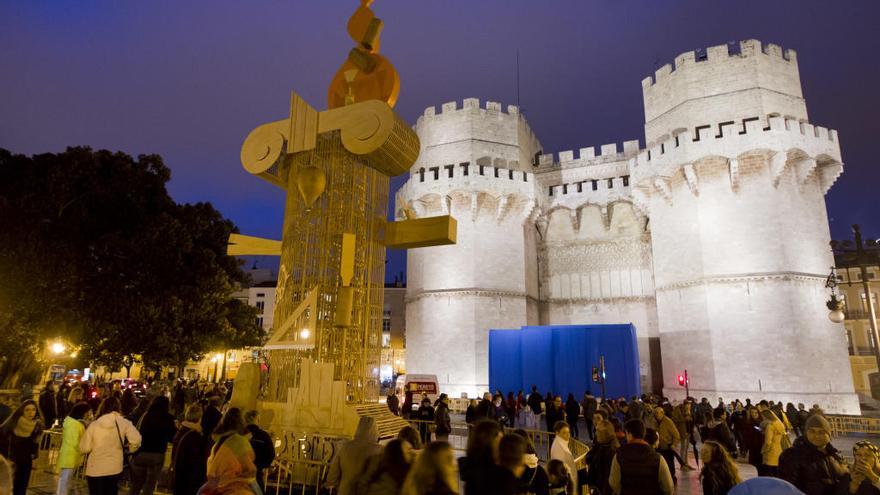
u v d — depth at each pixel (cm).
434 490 372
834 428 2719
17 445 859
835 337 3322
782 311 3244
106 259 2722
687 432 1656
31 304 2356
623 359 3312
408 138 1203
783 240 3322
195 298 3025
